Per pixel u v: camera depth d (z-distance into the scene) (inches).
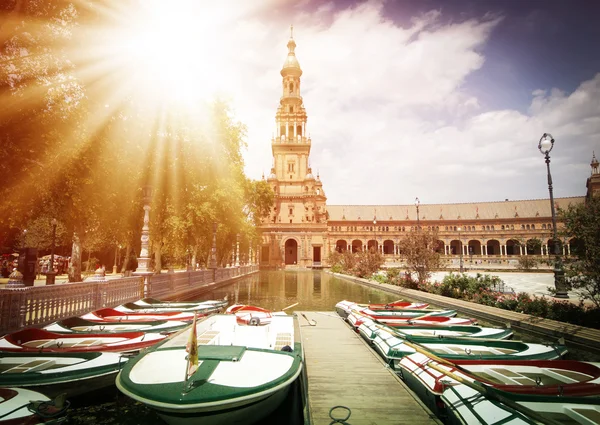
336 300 916.0
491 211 4104.3
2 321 367.9
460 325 455.5
